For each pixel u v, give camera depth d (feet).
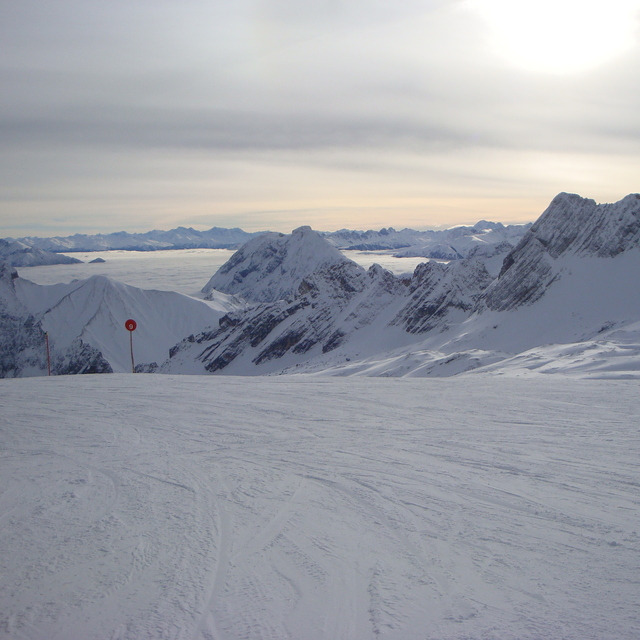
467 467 30.48
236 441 39.17
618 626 14.78
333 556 19.81
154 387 72.18
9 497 27.53
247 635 14.99
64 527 23.16
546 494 25.55
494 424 41.86
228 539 21.57
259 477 30.01
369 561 19.35
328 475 29.96
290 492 27.27
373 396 58.90
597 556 19.04
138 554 20.31
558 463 30.58
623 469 29.04
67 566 19.44
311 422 45.44
